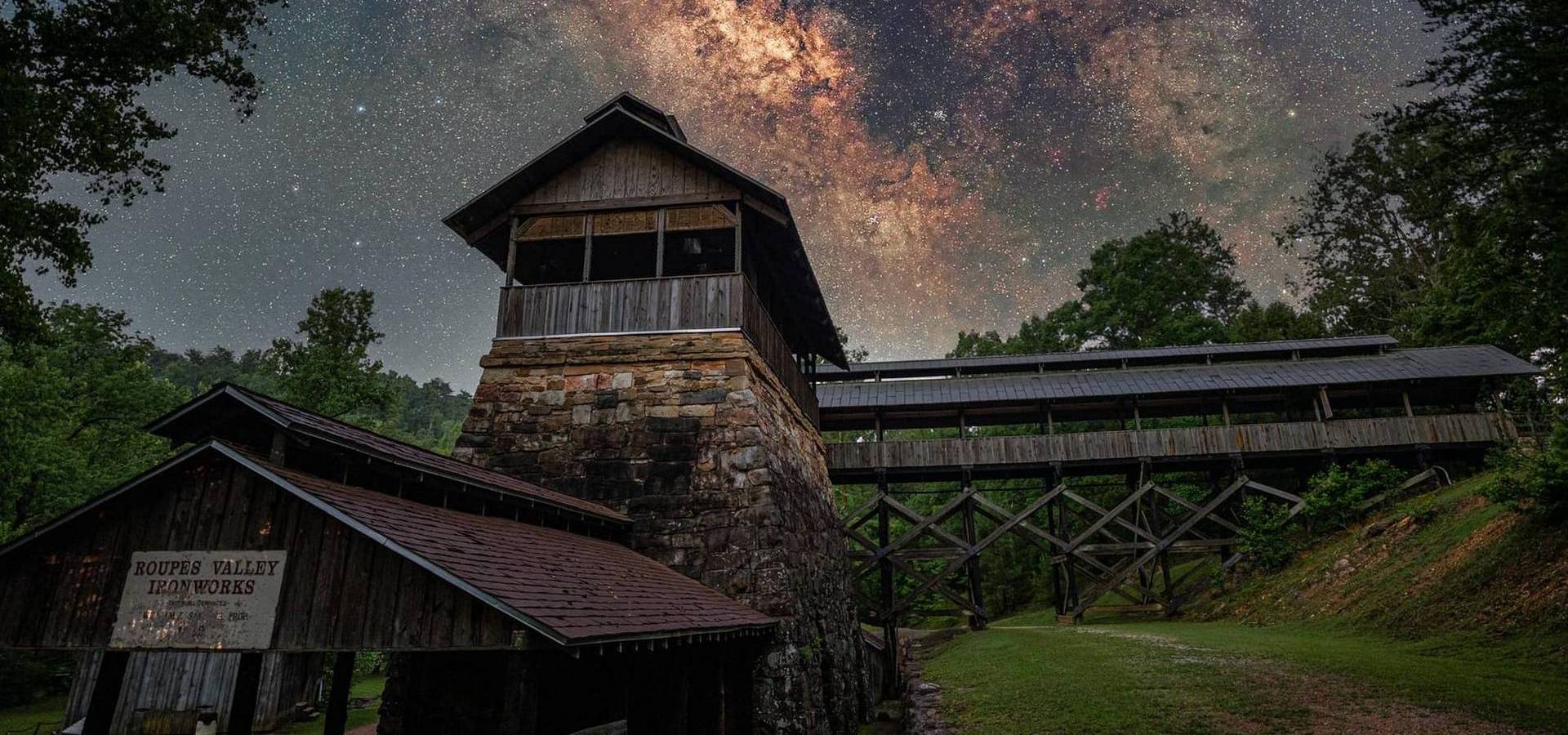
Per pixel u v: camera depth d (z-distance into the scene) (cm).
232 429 870
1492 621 1273
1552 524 1368
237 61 1205
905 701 1491
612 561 1115
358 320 2962
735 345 1508
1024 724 1064
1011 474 2747
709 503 1394
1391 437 2431
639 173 1652
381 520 759
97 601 766
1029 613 3897
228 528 764
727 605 1198
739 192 1594
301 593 732
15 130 948
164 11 1074
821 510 1917
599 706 1141
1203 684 1124
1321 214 4525
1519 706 870
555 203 1666
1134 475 2802
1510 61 915
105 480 2877
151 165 1203
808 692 1296
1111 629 2058
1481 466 2434
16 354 1316
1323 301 4494
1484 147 990
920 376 2820
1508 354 2541
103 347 3331
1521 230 1012
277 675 1873
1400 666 1111
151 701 1770
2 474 2392
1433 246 4006
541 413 1534
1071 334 4600
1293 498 2428
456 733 1113
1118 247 4653
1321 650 1316
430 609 704
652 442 1467
